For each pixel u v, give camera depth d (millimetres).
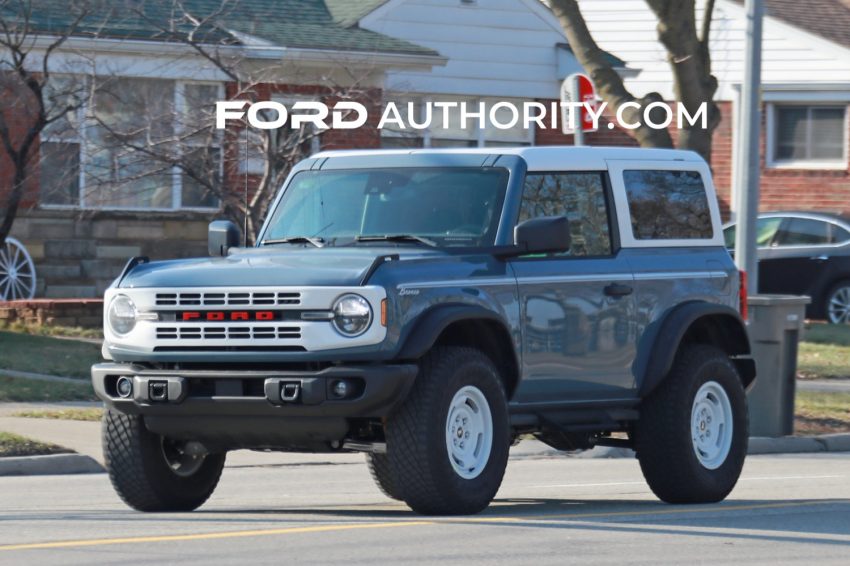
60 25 58719
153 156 52250
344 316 21547
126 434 23641
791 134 83625
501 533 21422
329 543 20359
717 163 84625
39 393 42031
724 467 26938
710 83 47125
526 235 23391
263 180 53000
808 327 61219
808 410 42250
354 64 64250
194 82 62125
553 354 24344
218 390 22031
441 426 22062
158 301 22406
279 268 22297
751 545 21125
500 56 72812
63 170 61594
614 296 25281
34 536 21344
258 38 61562
